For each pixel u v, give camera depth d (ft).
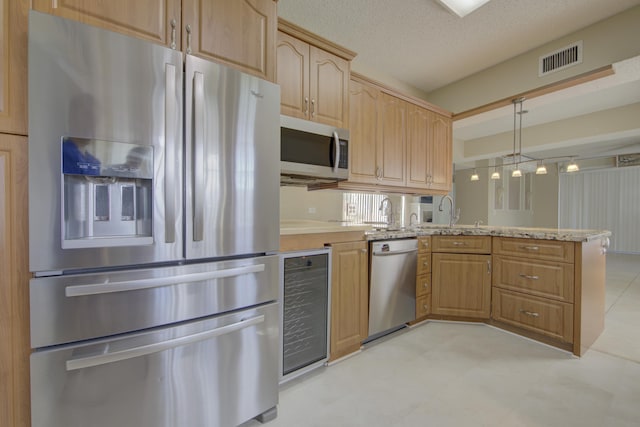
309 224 7.89
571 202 27.48
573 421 4.81
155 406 3.75
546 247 7.55
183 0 4.09
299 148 6.53
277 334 4.95
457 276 9.08
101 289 3.32
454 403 5.27
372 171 8.74
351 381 5.98
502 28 8.32
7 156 3.14
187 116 3.91
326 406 5.21
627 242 24.97
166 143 3.74
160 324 3.75
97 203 3.63
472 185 24.14
